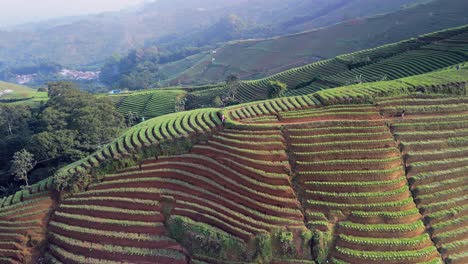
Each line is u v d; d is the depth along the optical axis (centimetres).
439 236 4772
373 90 6912
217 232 5006
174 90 16000
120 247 5278
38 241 5719
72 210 5912
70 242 5475
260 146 5959
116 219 5641
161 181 5972
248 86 13750
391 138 5922
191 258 5019
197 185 5806
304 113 6594
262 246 4781
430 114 6438
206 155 6203
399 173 5462
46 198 6191
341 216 4981
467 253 4666
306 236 4784
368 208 4991
